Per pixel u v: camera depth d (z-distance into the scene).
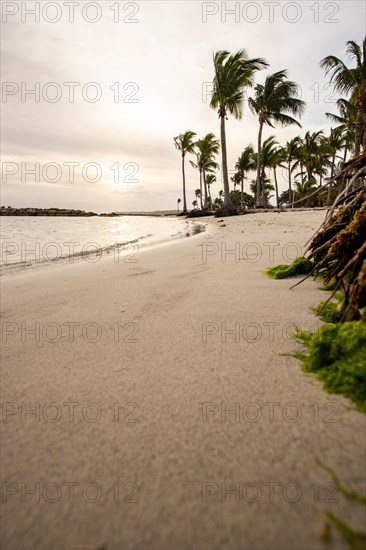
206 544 0.73
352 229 2.19
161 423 1.14
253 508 0.80
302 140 32.78
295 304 2.41
